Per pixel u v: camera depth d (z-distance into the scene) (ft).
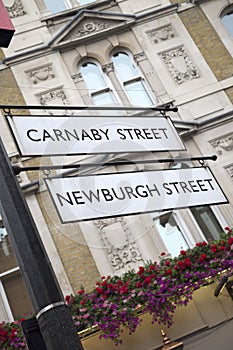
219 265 22.49
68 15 35.76
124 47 34.65
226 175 29.12
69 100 32.07
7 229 7.96
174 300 22.12
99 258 26.78
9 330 22.07
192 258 23.31
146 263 26.12
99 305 21.56
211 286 24.13
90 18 34.96
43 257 7.57
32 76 33.24
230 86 32.32
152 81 32.91
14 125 9.70
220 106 31.65
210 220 28.17
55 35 34.12
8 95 32.60
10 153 30.45
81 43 34.32
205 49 33.96
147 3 36.06
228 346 23.07
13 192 8.23
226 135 30.42
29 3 36.27
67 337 6.91
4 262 27.99
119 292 22.08
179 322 23.24
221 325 23.39
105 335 21.13
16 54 33.73
